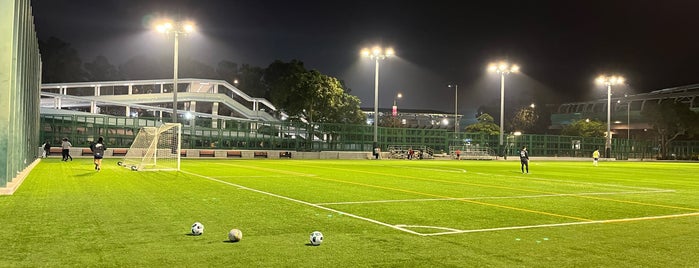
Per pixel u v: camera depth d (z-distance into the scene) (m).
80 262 7.14
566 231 10.43
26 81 24.02
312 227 10.31
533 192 19.34
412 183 22.47
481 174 31.02
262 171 29.27
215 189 17.84
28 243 8.36
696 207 15.37
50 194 15.46
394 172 31.22
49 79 99.44
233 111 107.62
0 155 15.25
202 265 7.10
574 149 92.38
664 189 22.25
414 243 8.88
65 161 37.12
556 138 90.31
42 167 29.00
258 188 18.56
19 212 11.74
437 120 131.38
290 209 12.94
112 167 29.95
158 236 9.11
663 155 99.31
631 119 128.62
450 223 11.19
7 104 15.27
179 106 100.94
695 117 95.00
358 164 43.22
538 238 9.58
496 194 18.17
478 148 76.88
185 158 50.91
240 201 14.45
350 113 80.62
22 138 21.66
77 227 9.90
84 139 50.84
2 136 15.27
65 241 8.55
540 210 13.80
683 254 8.40
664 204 16.03
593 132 100.69
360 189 18.97
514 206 14.60
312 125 65.19
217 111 96.19
